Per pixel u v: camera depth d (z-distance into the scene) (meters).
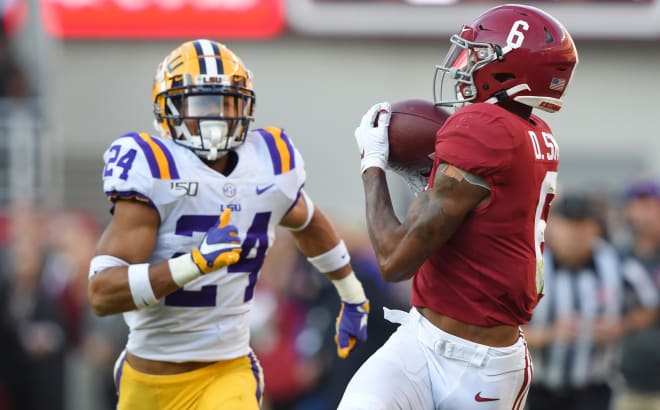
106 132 38.94
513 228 11.06
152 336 12.23
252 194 12.23
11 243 26.39
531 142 11.09
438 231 10.90
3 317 24.83
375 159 11.75
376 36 37.47
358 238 25.73
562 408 20.16
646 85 40.03
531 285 11.34
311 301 23.22
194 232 11.95
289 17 36.25
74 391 26.09
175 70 11.94
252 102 12.28
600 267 19.92
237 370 12.52
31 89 36.38
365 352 20.89
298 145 39.09
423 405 11.45
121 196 11.61
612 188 40.19
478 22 11.57
